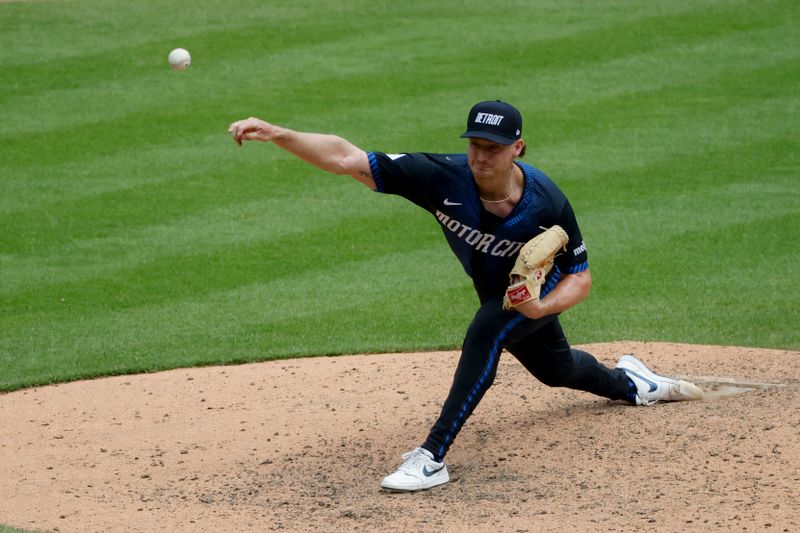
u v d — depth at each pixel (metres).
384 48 61.12
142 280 36.75
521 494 18.88
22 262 38.28
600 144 49.16
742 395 23.27
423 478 19.30
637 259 37.56
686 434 20.91
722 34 63.22
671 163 46.94
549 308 19.25
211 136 50.03
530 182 19.11
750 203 42.59
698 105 53.59
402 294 35.19
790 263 36.72
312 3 68.94
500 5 68.88
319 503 18.92
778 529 16.59
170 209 42.94
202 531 17.58
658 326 31.45
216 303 34.69
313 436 22.83
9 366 29.38
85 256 38.78
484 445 21.50
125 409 25.53
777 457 19.44
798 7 67.06
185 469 21.09
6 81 55.84
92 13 66.25
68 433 23.80
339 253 39.09
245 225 41.50
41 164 46.97
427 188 19.08
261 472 20.77
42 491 19.88
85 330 32.50
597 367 21.97
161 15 66.06
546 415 22.94
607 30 63.88
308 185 45.56
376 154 19.02
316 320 32.88
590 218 41.50
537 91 55.38
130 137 49.81
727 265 36.81
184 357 29.84
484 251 19.59
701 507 17.64
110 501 19.23
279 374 28.00
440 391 25.66
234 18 65.62
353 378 27.23
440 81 56.38
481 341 19.69
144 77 56.69
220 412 24.94
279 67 58.16
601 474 19.48
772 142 49.09
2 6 67.38
